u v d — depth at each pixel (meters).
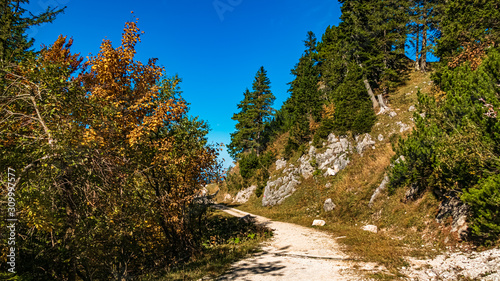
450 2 23.84
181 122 11.66
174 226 11.58
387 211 14.96
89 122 7.38
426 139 11.86
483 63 10.81
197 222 13.62
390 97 32.59
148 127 9.03
